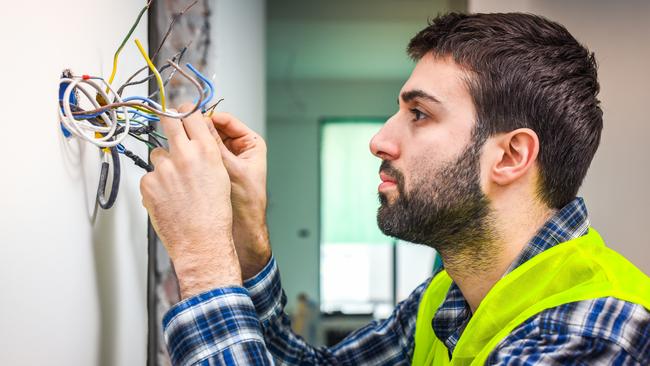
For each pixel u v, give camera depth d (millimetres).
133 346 962
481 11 2156
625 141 2113
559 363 704
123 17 874
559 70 816
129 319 940
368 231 7668
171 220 750
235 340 734
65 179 717
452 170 822
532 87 803
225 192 770
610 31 2121
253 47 1988
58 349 710
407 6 4383
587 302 736
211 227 753
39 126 650
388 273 7625
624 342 713
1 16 575
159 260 1171
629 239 2109
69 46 708
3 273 592
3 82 581
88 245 787
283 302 1029
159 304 1175
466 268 866
